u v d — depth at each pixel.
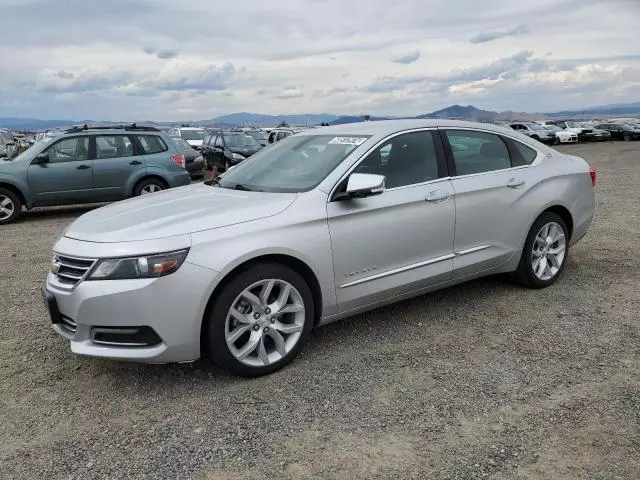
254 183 4.36
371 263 4.05
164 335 3.32
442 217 4.38
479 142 4.86
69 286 3.44
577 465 2.68
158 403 3.38
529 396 3.33
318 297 3.87
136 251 3.30
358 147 4.18
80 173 10.62
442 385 3.49
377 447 2.87
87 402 3.41
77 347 3.40
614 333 4.20
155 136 11.48
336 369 3.75
